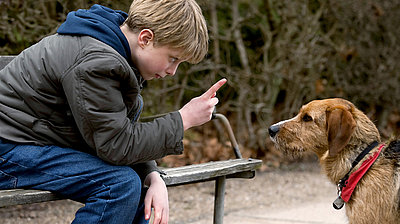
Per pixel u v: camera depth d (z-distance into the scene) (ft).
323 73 25.44
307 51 23.34
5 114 7.32
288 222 14.28
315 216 14.99
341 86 25.86
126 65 7.16
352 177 9.62
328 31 25.77
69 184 7.27
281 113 23.53
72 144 7.64
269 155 22.72
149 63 7.68
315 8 24.99
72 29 7.39
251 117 24.80
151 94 20.13
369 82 26.58
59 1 15.61
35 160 7.27
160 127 7.50
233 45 24.52
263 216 14.89
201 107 7.84
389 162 9.57
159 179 8.07
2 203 6.86
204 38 7.96
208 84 21.75
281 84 24.30
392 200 9.29
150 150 7.39
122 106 7.23
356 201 9.55
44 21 16.02
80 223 7.19
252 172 10.70
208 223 14.03
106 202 7.16
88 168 7.31
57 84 7.22
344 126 9.96
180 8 7.52
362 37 26.32
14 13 15.61
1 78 7.59
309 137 10.96
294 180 20.02
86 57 6.99
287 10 23.07
